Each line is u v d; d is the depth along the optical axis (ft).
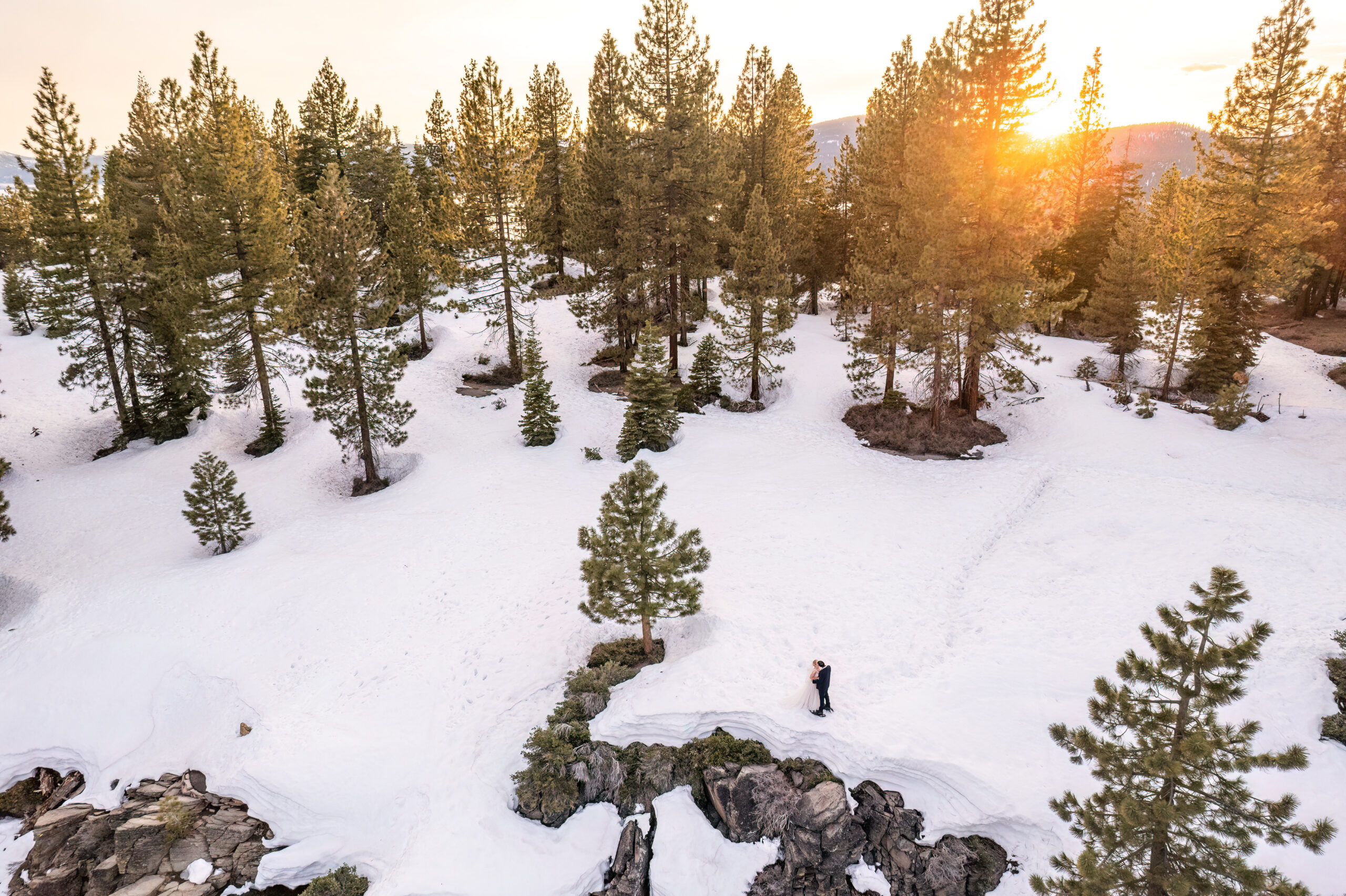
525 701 56.70
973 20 88.28
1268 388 117.19
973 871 40.78
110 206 123.03
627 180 116.67
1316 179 108.78
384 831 48.34
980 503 80.69
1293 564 59.98
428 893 42.34
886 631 58.85
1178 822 30.32
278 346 132.77
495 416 116.78
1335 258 141.59
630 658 60.18
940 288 98.17
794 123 173.88
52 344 145.79
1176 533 68.08
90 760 57.47
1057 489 82.58
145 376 117.19
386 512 88.63
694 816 45.68
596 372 134.51
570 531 81.82
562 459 100.53
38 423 118.83
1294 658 48.78
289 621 68.90
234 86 118.32
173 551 84.02
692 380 120.98
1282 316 154.92
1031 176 90.22
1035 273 95.45
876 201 114.62
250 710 59.36
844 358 132.57
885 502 82.43
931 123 94.48
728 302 116.47
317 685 61.62
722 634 58.65
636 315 126.21
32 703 61.36
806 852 42.14
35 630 69.46
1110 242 145.18
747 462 95.81
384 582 74.43
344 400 98.02
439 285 165.68
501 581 73.67
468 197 123.65
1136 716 31.27
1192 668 29.55
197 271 101.09
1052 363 136.87
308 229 94.99
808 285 173.27
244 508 84.48
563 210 163.22
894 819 43.32
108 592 74.74
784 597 63.87
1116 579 62.39
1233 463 85.15
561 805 45.96
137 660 64.69
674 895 41.81
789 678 53.36
